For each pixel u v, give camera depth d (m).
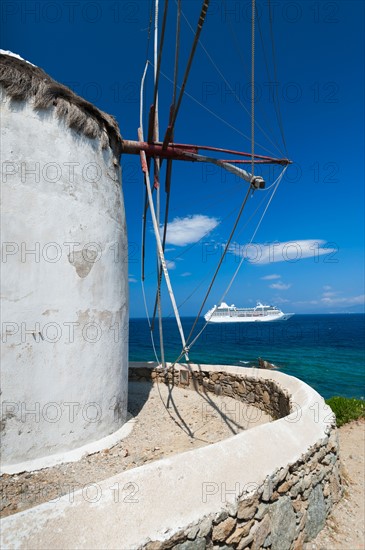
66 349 4.18
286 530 2.91
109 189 5.14
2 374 3.67
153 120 6.28
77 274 4.37
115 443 4.65
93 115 4.95
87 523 2.10
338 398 9.12
